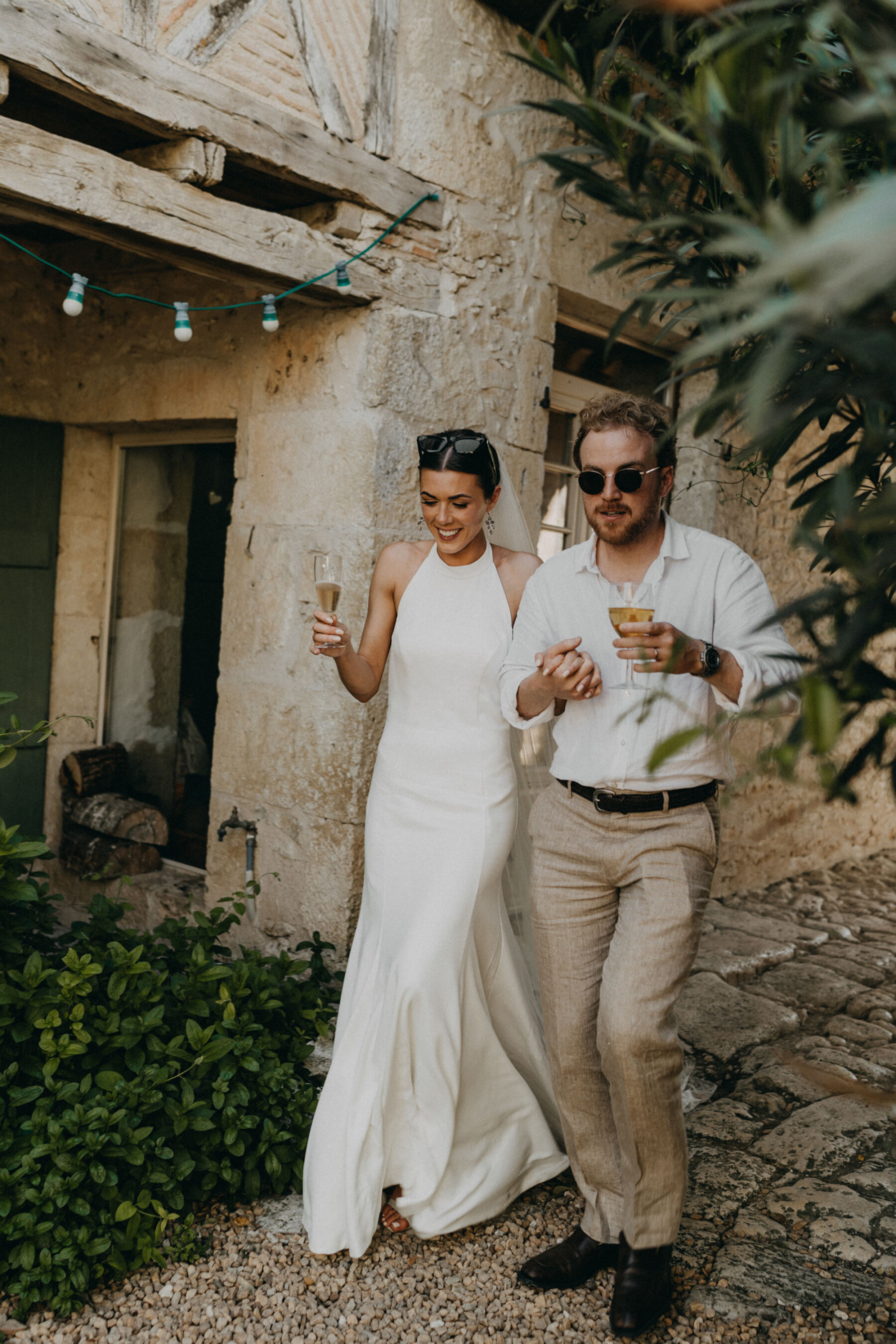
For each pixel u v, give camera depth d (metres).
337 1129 2.25
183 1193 2.29
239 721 3.74
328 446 3.44
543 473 4.05
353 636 3.37
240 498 3.76
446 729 2.42
